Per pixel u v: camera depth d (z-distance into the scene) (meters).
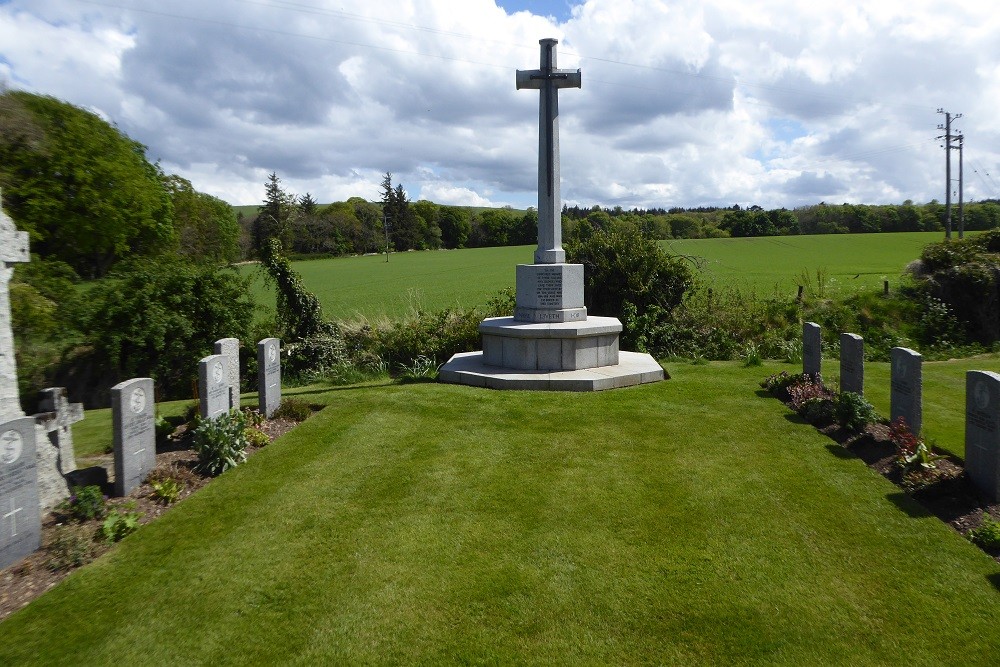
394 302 28.61
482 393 11.04
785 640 4.30
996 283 17.73
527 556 5.46
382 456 8.05
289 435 9.05
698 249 51.00
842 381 9.63
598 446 8.20
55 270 18.50
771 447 8.04
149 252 38.66
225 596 4.96
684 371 13.07
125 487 6.85
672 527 5.92
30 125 29.94
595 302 17.50
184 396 14.93
